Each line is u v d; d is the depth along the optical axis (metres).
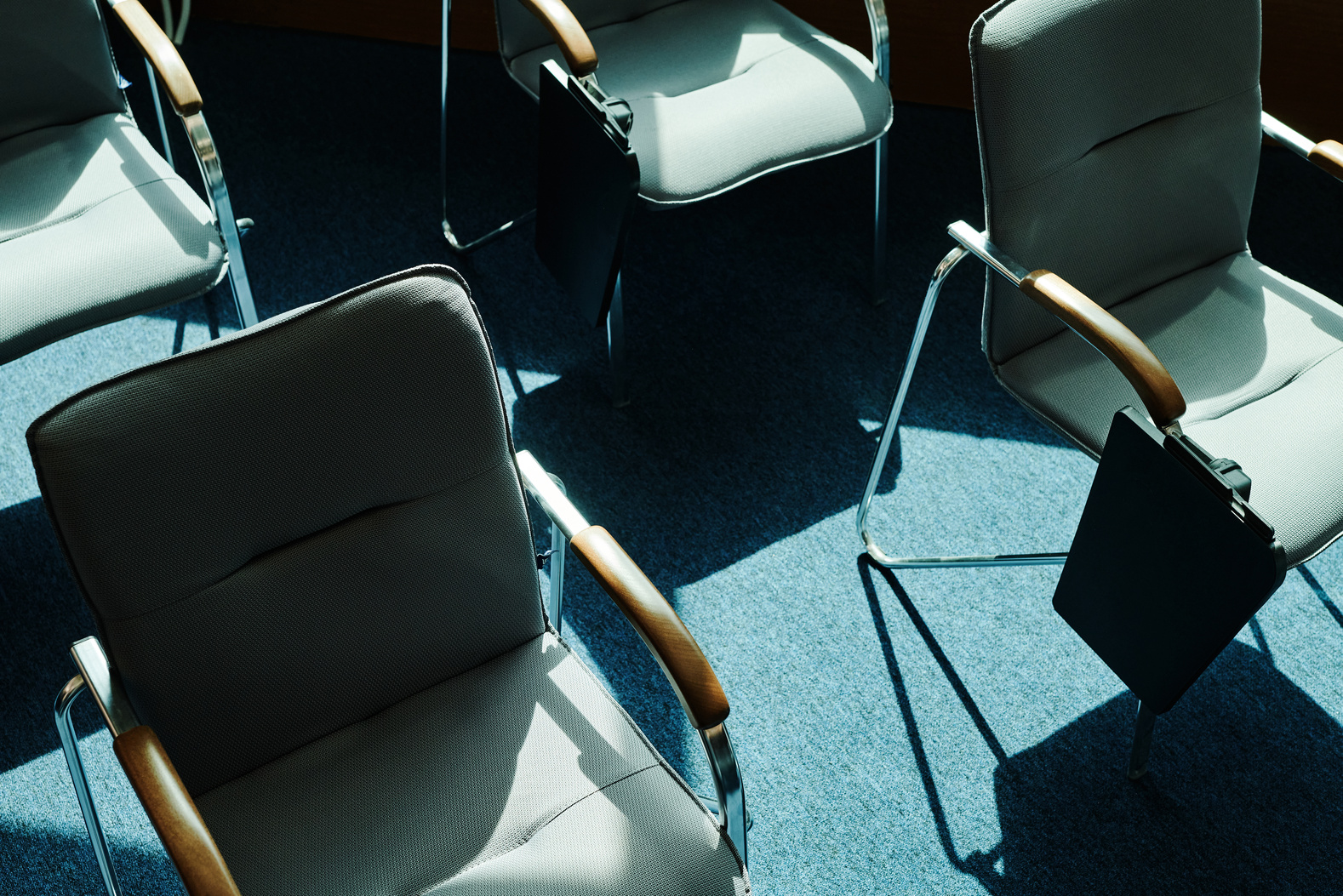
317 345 1.05
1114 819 1.55
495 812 1.12
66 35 1.72
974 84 1.46
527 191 2.50
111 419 0.99
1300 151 1.60
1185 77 1.56
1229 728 1.65
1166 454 1.28
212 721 1.13
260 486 1.06
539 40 2.02
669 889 1.06
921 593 1.81
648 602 1.06
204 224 1.66
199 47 2.85
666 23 2.07
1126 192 1.58
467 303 1.11
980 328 2.24
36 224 1.65
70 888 1.46
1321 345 1.57
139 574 1.03
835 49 2.00
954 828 1.54
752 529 1.89
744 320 2.24
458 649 1.24
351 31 2.89
